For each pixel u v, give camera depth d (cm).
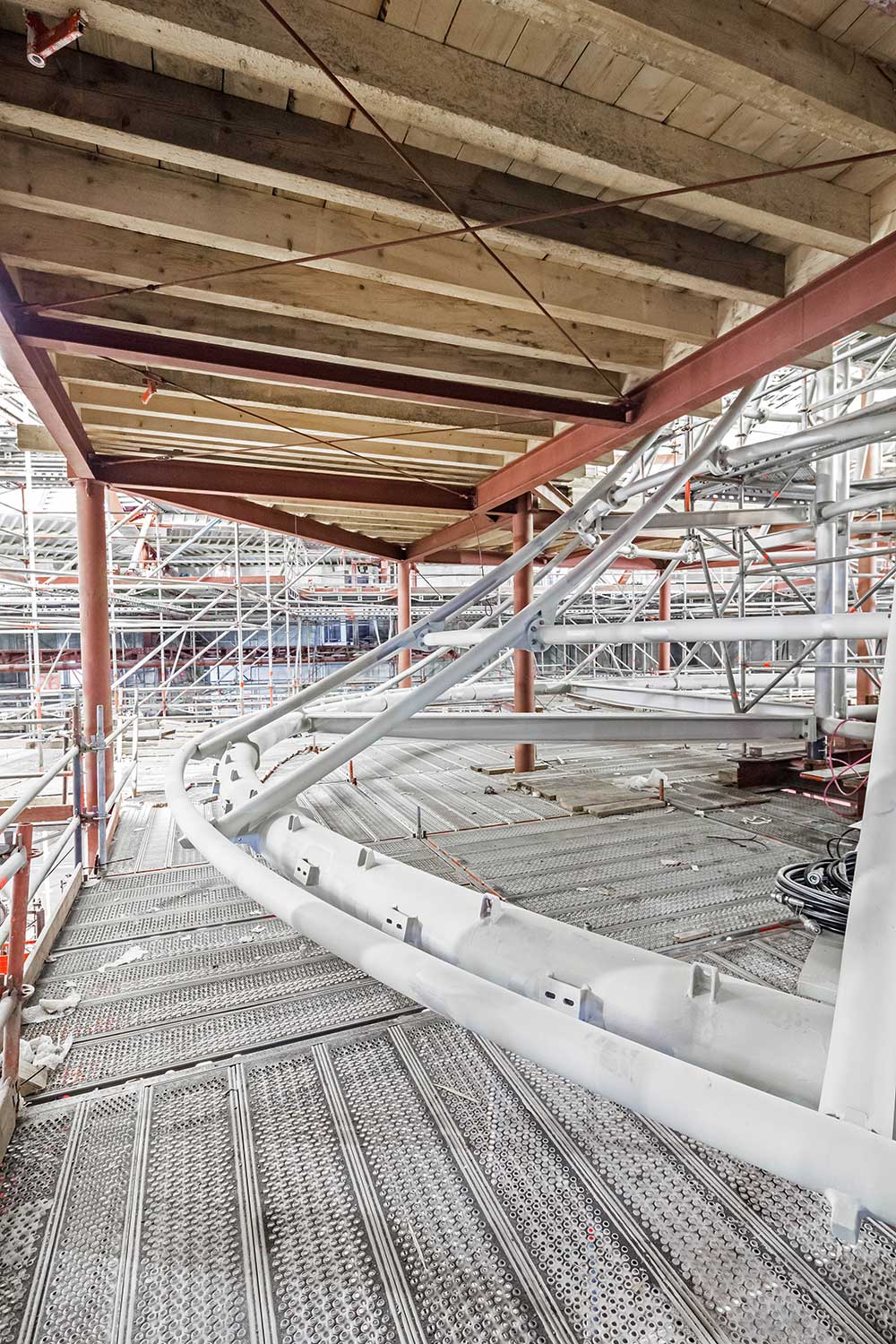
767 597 1359
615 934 296
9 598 1106
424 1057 214
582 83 215
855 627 337
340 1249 145
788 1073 129
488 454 593
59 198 237
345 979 264
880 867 122
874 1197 83
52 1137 181
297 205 268
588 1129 181
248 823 295
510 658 1143
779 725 547
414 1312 131
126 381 401
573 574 408
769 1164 90
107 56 205
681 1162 169
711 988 146
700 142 237
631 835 441
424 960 142
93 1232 150
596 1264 141
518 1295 134
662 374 385
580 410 407
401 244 265
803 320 302
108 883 378
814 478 566
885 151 218
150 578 1086
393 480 657
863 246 269
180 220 252
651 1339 125
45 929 295
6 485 1070
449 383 383
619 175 231
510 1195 159
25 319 300
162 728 1048
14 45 198
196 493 628
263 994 254
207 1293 136
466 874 376
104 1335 128
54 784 624
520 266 303
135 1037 227
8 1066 187
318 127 230
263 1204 158
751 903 328
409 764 718
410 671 682
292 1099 195
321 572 1605
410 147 243
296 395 448
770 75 193
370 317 317
